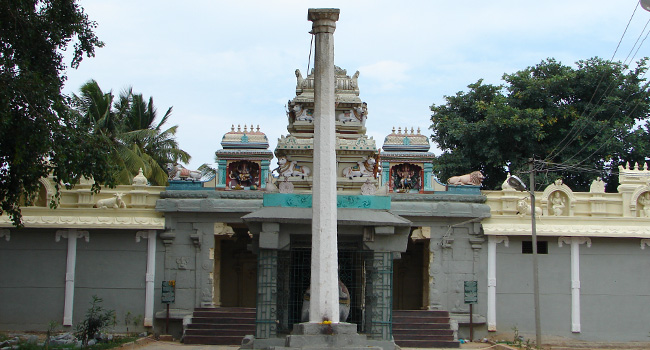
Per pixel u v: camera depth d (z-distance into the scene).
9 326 24.16
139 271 24.50
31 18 16.53
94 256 24.56
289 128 21.27
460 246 24.86
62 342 21.25
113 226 24.16
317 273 14.24
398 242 16.03
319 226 14.35
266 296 15.77
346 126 20.98
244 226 25.70
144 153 34.94
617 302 24.75
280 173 20.02
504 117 32.97
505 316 24.55
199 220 24.70
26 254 24.48
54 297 24.30
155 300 24.38
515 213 25.30
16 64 15.96
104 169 17.12
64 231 24.50
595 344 24.45
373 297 15.89
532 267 24.78
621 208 25.72
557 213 25.20
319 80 14.81
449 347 22.52
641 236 24.62
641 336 24.59
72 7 17.28
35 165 16.39
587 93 34.69
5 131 15.28
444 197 24.83
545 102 34.47
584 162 33.44
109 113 34.28
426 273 25.89
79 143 16.59
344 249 16.55
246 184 25.48
